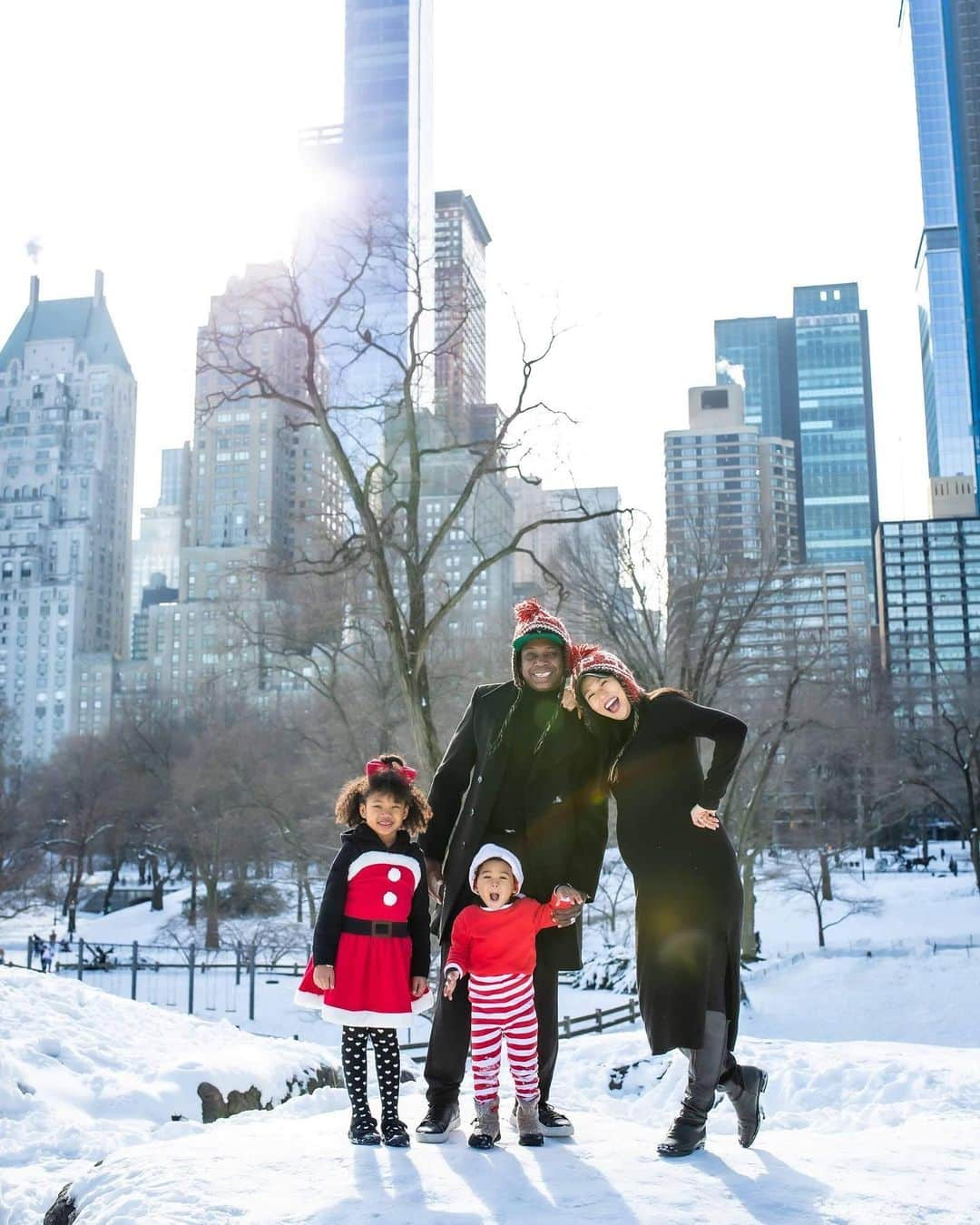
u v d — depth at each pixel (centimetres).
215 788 4972
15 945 5478
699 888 471
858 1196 385
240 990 3812
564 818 502
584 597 3028
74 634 17688
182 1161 448
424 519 5022
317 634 2895
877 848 8150
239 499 12838
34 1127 809
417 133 17788
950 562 13600
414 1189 397
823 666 3856
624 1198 383
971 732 5441
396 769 512
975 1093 867
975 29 18912
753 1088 478
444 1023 495
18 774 7219
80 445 19338
